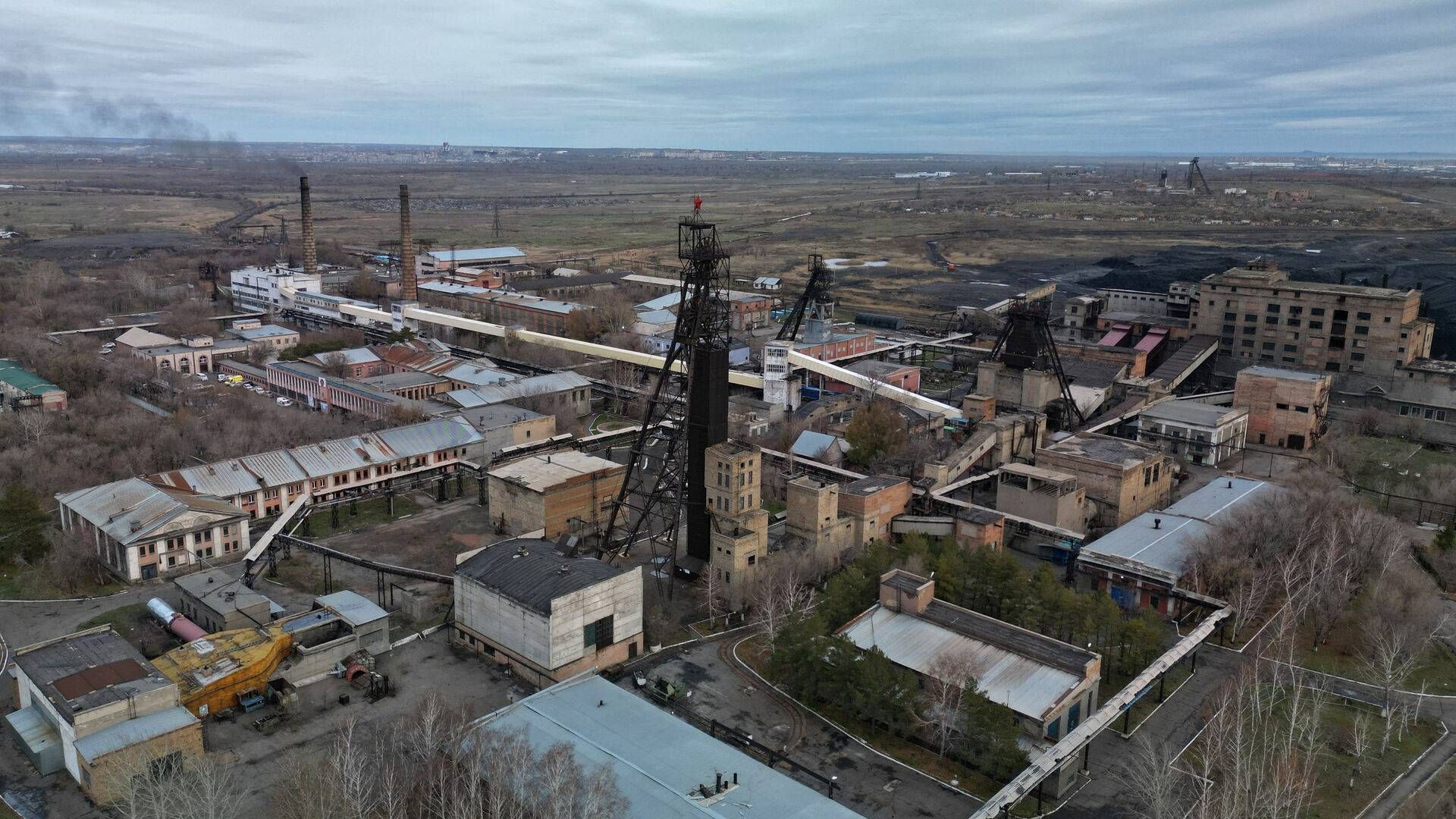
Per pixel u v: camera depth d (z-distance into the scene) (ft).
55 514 504.43
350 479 553.64
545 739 300.81
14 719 321.11
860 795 304.30
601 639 375.86
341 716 339.77
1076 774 313.32
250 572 430.61
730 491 432.66
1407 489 579.07
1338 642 401.49
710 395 445.78
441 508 542.98
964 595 411.13
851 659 343.05
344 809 269.03
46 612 413.39
